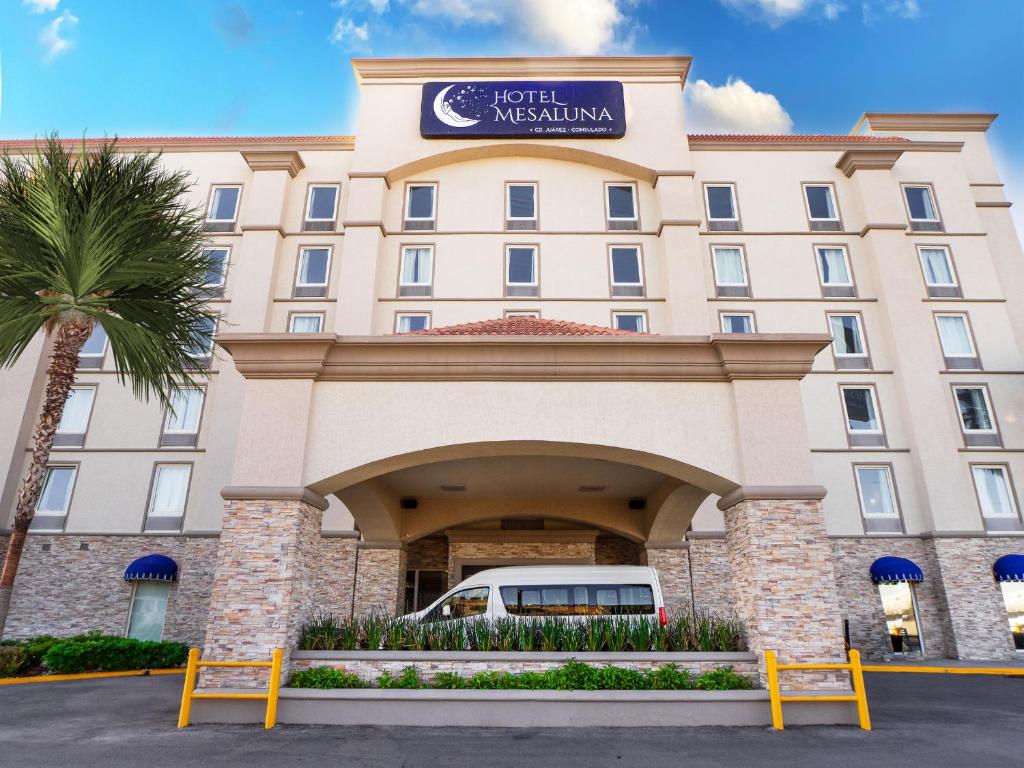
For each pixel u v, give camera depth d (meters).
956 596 20.77
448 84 26.83
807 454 10.09
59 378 13.72
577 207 25.84
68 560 21.42
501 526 22.14
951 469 22.00
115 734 8.48
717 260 25.19
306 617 10.25
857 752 7.82
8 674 14.53
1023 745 8.29
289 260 25.06
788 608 9.45
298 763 7.21
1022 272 25.52
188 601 20.59
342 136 28.09
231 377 22.89
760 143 26.52
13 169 14.18
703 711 9.07
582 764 7.30
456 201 25.92
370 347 10.55
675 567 17.83
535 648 10.16
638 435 10.29
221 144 26.69
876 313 24.34
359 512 16.94
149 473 22.33
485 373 10.54
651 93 26.91
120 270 13.17
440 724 8.97
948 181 26.22
